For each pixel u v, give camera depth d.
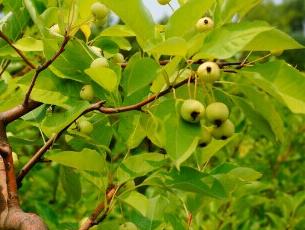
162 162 0.56
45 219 0.78
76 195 0.77
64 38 0.53
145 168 0.56
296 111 0.48
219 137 0.55
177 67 0.54
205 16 0.57
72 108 0.55
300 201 1.10
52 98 0.58
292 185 1.37
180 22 0.50
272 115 0.54
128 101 0.57
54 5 0.66
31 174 1.12
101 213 0.61
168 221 0.67
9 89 0.69
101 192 0.60
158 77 0.51
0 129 0.57
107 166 0.57
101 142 0.62
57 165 1.12
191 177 0.55
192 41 0.47
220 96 0.58
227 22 0.53
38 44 0.60
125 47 0.69
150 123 0.54
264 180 1.36
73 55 0.58
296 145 1.42
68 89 0.59
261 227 1.21
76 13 0.56
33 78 0.54
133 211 0.66
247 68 0.51
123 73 0.57
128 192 0.61
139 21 0.51
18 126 0.80
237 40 0.46
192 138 0.48
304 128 1.42
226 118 0.52
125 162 0.56
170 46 0.46
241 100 0.56
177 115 0.50
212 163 1.29
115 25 0.59
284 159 1.40
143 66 0.50
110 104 0.58
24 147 1.06
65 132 0.62
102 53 0.64
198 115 0.49
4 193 0.55
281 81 0.49
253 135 1.37
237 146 1.28
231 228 1.05
